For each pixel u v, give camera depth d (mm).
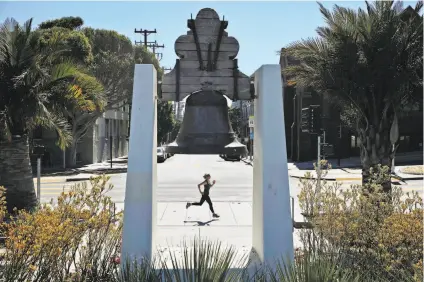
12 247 6227
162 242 10539
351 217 7219
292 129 44812
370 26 11844
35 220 6508
